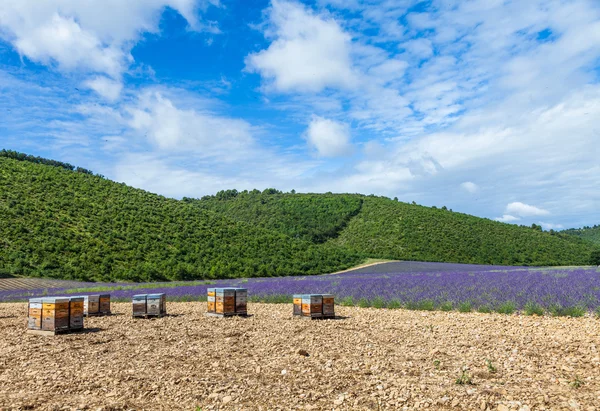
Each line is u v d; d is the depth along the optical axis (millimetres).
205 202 165500
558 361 9250
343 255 84312
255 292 29062
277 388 7715
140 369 9234
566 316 15773
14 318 19188
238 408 6746
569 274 25828
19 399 7184
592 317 15250
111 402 7062
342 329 14320
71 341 12898
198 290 32750
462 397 6984
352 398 7102
